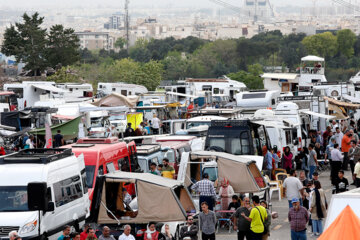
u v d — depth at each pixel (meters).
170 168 42.41
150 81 199.88
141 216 31.12
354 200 19.67
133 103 89.19
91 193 35.22
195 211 33.00
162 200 31.05
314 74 130.50
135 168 41.97
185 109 102.25
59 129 61.19
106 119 76.38
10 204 29.27
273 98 84.12
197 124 63.69
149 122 82.12
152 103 103.31
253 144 48.75
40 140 60.84
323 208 35.19
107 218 31.72
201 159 39.12
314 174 38.69
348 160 59.03
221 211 36.16
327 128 69.88
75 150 36.88
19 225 28.20
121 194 33.50
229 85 127.12
